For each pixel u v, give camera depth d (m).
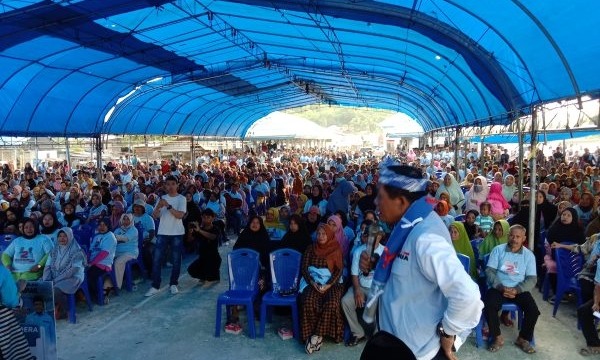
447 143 29.05
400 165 2.18
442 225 2.05
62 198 12.16
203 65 16.17
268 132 37.88
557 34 6.46
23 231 6.61
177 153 37.19
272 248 6.90
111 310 6.82
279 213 9.28
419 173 2.13
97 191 10.69
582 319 5.21
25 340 4.14
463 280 1.85
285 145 50.91
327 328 5.43
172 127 24.80
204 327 6.15
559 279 6.26
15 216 8.96
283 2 8.74
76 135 16.31
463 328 1.90
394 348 1.79
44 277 6.40
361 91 23.77
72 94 14.62
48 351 4.50
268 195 15.16
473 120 14.95
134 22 10.54
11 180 15.70
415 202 2.09
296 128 38.88
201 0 9.54
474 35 8.44
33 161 29.78
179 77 17.08
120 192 12.58
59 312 6.44
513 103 9.38
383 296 2.12
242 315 6.57
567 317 6.25
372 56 13.70
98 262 7.02
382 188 2.13
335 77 19.70
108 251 7.15
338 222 6.52
